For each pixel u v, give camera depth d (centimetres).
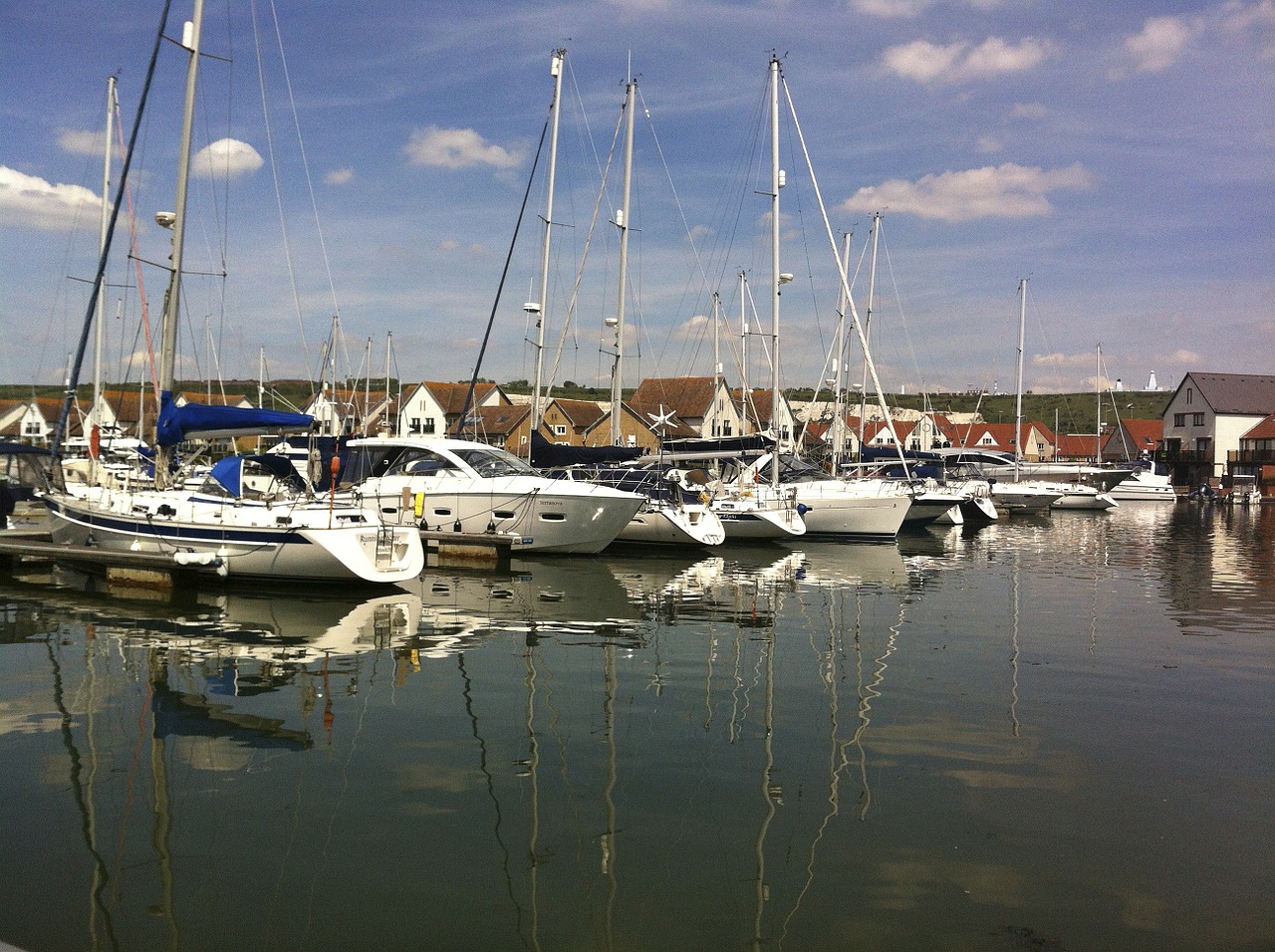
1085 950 450
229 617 1238
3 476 2184
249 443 4609
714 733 768
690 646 1097
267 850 545
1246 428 7062
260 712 812
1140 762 707
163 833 568
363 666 979
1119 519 3822
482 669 973
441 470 1920
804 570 1848
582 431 6769
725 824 589
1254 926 473
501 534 1862
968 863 538
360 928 466
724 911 484
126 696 858
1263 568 1975
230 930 462
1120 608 1406
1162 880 520
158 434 1484
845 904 491
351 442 1970
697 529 2055
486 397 7856
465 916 477
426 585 1552
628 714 819
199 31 1486
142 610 1283
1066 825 591
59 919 469
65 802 611
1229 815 608
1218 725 801
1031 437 8731
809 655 1056
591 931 465
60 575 1578
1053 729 787
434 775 668
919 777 672
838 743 745
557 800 624
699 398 6606
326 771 673
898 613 1338
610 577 1692
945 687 921
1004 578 1777
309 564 1405
